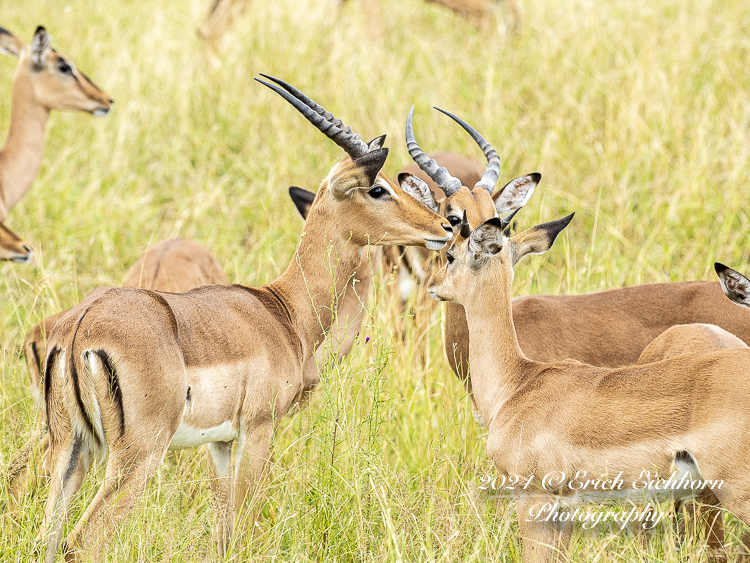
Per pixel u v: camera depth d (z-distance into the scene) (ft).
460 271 27.84
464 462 31.07
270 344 28.58
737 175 48.21
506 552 27.22
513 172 52.75
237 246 49.08
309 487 29.01
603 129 55.93
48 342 25.55
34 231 49.62
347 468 28.66
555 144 54.19
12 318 40.91
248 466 27.99
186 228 51.67
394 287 40.50
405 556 25.70
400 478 29.07
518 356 27.50
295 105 30.42
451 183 35.81
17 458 28.86
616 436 24.50
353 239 31.24
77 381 24.61
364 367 33.04
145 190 55.62
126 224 51.24
